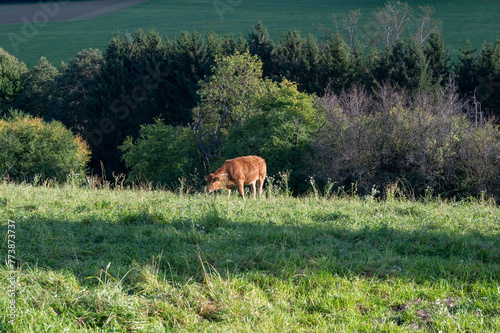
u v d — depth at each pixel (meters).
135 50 177.25
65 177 117.38
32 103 177.50
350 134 84.00
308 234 22.44
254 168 40.88
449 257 19.97
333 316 14.62
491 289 16.12
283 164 91.56
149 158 117.00
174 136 119.50
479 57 137.50
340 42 144.00
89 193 32.50
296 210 28.34
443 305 14.88
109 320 13.40
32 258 17.66
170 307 14.39
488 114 120.00
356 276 17.38
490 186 71.25
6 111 171.62
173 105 159.50
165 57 171.62
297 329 13.61
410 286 16.55
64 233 21.33
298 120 96.94
